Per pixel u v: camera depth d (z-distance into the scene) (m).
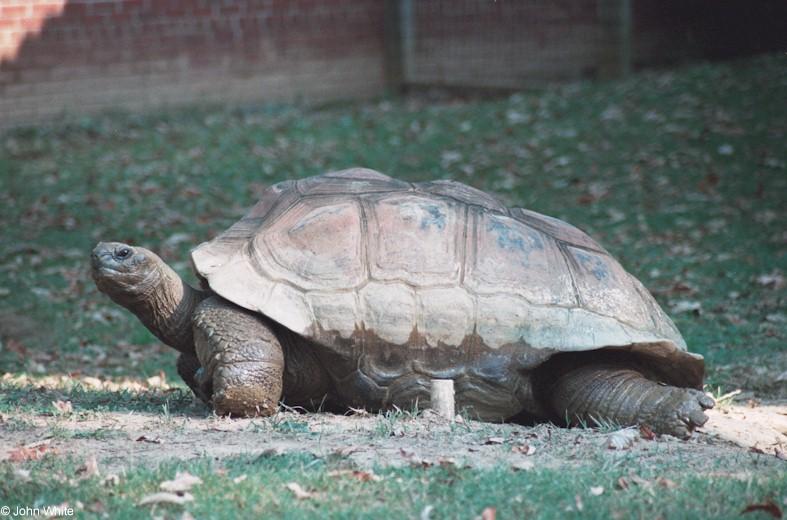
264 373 7.16
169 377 10.23
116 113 20.78
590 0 21.39
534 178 16.42
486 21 22.61
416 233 7.40
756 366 10.01
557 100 19.69
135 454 6.30
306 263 7.32
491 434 6.86
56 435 6.71
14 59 19.84
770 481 5.96
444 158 17.44
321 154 18.03
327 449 6.38
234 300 7.18
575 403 7.39
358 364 7.27
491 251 7.41
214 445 6.52
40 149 18.75
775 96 18.09
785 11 21.91
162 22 21.06
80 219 15.50
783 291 12.16
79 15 20.28
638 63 21.81
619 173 16.28
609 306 7.43
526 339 7.26
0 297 12.80
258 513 5.33
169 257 14.10
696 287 12.41
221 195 16.41
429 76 23.33
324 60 22.77
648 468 6.20
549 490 5.68
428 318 7.21
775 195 15.09
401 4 23.20
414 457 6.20
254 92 22.12
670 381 7.88
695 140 16.98
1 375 10.02
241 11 21.80
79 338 11.57
